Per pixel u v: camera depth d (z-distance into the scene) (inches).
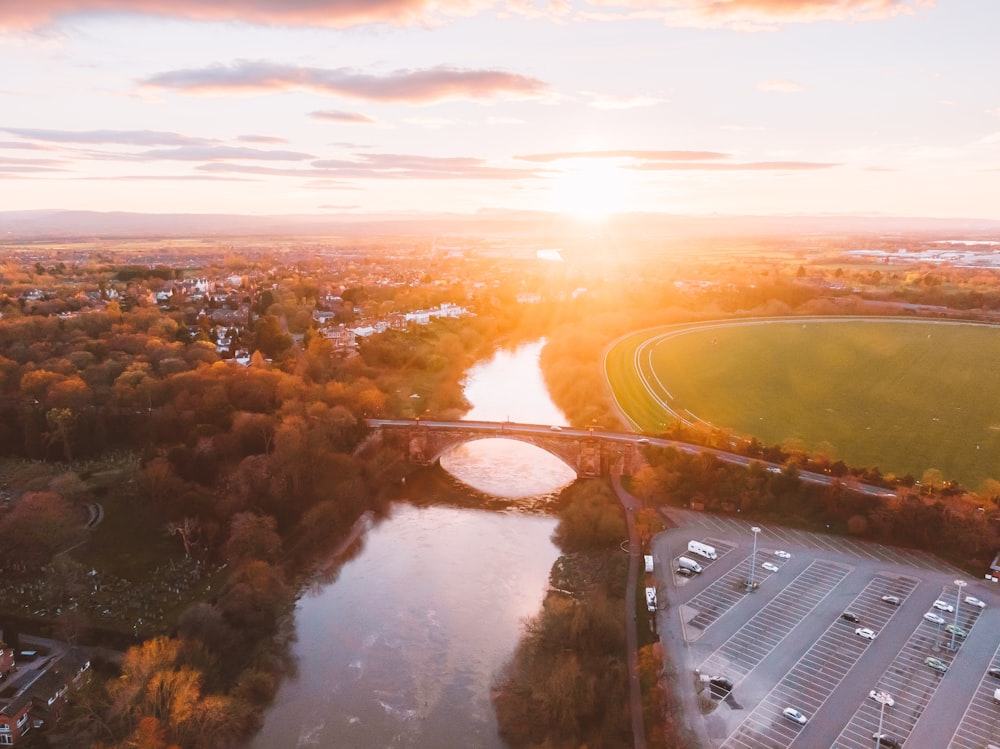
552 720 6801.2
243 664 7864.2
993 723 6328.7
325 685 7568.9
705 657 7313.0
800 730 6279.5
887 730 6259.8
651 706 6707.7
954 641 7490.2
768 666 7155.5
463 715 7106.3
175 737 6432.1
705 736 6215.6
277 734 6850.4
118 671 7573.8
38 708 6825.8
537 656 7751.0
